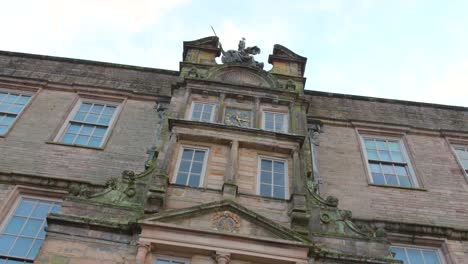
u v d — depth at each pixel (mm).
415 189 14977
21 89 17359
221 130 13070
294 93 15195
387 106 18797
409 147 16844
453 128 17938
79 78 18031
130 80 18234
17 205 12750
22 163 14094
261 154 12883
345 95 18875
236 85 15195
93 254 9477
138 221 9836
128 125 16094
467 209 14523
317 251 9977
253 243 9852
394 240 13141
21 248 11586
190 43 17750
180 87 15227
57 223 9922
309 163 13148
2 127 15695
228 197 11188
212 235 9883
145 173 11734
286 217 11047
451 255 12828
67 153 14625
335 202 11711
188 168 12172
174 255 9727
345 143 16625
